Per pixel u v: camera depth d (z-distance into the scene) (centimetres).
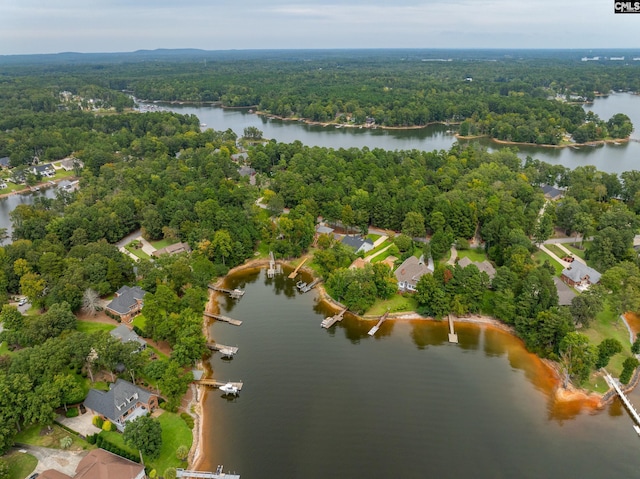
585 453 8469
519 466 8188
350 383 10331
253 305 13712
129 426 7962
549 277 12056
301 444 8656
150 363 9731
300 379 10469
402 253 15775
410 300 13512
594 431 8969
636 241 15900
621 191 19838
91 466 7469
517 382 10338
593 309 11238
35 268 13850
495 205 17162
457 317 12738
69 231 16262
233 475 7888
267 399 9838
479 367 10850
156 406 9381
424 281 12675
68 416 8994
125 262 14038
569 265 14588
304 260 16288
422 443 8675
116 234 17288
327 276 14500
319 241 16112
